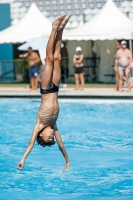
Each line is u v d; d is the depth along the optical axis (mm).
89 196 10742
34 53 26625
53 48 10586
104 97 23656
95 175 12312
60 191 11148
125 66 24062
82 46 30531
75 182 11773
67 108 21891
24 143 15883
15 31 28656
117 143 15625
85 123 18734
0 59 32188
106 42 29578
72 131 17438
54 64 10602
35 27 28656
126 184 11531
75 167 13055
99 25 27438
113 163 13375
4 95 25375
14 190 11289
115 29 27094
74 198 10648
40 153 14648
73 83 30078
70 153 14516
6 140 16359
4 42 28422
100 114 20359
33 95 24969
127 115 20000
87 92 24375
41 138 10594
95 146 15289
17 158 14055
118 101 23062
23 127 18406
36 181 11922
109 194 10852
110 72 29703
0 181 11977
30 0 32156
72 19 30969
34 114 21000
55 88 10617
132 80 27359
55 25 10500
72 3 31531
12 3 32094
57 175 12375
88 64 30672
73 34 27250
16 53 33750
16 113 21328
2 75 31438
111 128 17797
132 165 13156
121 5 30766
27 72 32188
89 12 30953
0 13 31797
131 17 30578
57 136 10789
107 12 27875
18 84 30609
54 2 31906
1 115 20969
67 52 33094
